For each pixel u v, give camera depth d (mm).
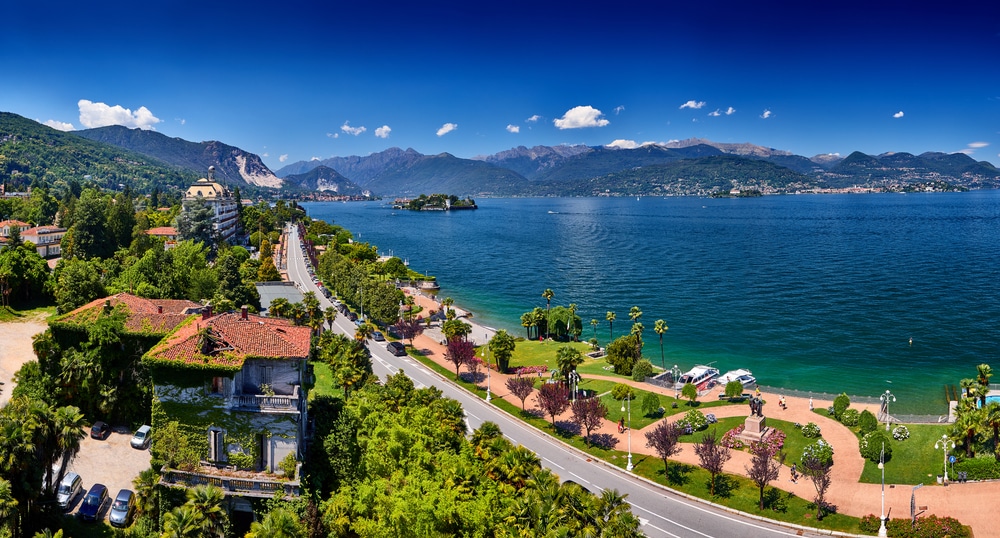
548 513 61344
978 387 98812
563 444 96500
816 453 87625
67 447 62531
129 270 148500
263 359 67250
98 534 63688
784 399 112938
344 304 191000
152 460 65250
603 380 127562
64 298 127062
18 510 56594
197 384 64312
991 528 71812
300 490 63469
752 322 192375
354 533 63281
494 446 76250
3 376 93000
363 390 95688
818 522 74375
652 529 72750
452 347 127312
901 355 158000
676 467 88438
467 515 59750
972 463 83188
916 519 73625
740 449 93625
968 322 185625
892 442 91438
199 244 186125
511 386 108750
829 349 164000
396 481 65250
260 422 64375
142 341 81438
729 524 74375
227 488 63156
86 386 79000
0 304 131125
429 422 82312
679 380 132125
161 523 63000
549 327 171375
